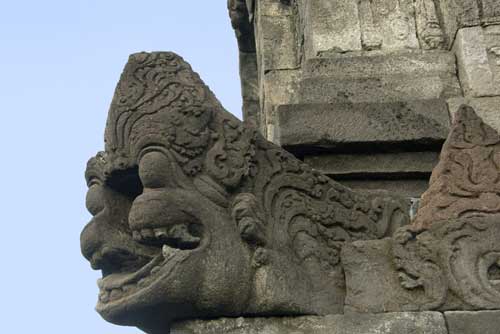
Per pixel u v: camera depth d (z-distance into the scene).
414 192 8.73
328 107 8.91
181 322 6.91
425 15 9.81
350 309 7.02
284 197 7.46
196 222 7.00
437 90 9.23
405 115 8.88
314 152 8.84
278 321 6.91
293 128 8.79
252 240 7.05
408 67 9.38
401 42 9.66
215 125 7.40
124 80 7.52
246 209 7.06
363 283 7.13
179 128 7.23
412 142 8.76
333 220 7.60
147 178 7.05
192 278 6.77
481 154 7.54
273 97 11.11
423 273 7.09
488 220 7.25
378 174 8.74
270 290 6.88
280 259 7.07
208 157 7.25
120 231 7.68
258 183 7.39
